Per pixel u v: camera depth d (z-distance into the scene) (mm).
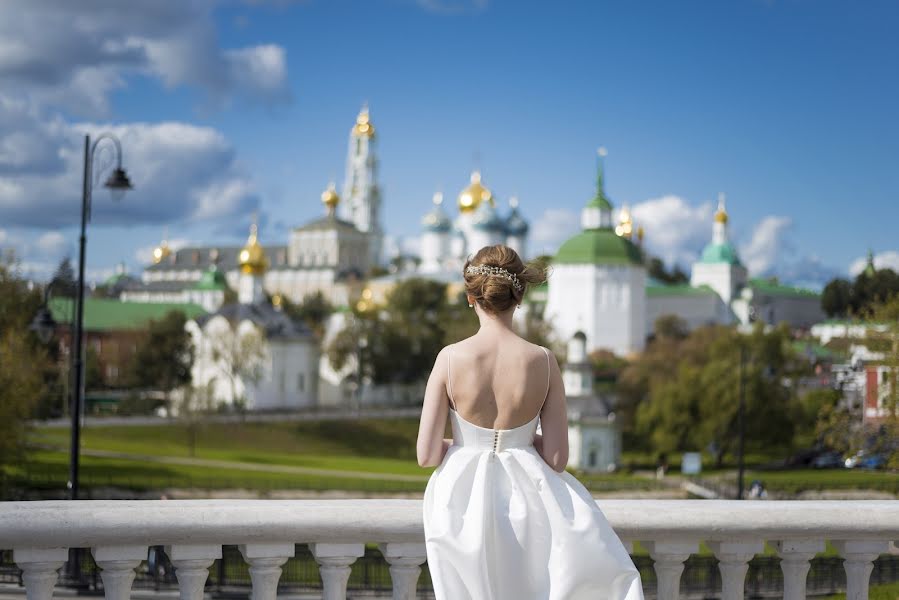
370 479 87000
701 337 137000
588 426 112312
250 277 163000
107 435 113938
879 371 77375
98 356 151500
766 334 121000
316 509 7773
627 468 112688
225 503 7746
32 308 70125
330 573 7949
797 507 8477
